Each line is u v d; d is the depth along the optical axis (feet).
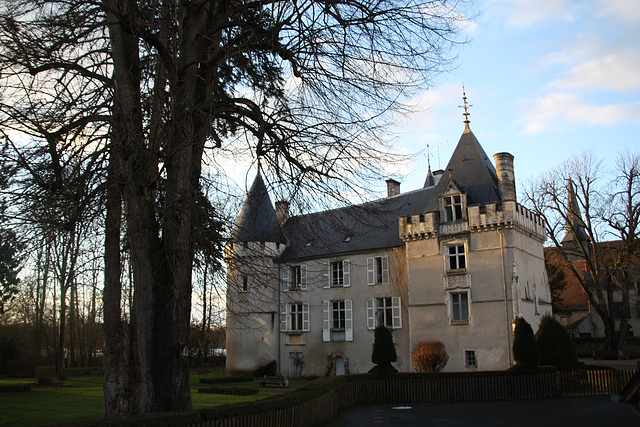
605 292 201.98
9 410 60.39
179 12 35.29
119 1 32.37
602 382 78.64
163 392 32.19
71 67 34.94
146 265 33.27
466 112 124.36
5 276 123.65
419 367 109.81
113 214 36.42
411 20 35.53
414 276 116.16
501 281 104.63
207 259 40.63
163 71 34.24
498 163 112.57
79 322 183.01
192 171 35.50
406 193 137.59
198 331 149.18
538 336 86.58
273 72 38.81
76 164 34.81
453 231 112.06
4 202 33.01
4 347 134.00
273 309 135.95
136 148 31.83
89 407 63.21
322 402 52.54
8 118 33.06
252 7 36.60
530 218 114.93
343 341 126.31
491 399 75.82
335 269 132.16
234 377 115.14
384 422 55.11
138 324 33.09
